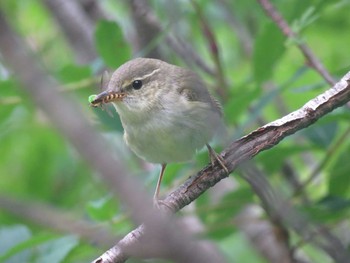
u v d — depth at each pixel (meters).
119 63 10.79
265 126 7.50
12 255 9.57
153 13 13.77
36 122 15.07
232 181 13.57
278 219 9.21
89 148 3.88
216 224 10.53
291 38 9.95
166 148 9.23
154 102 9.20
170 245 4.93
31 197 14.45
